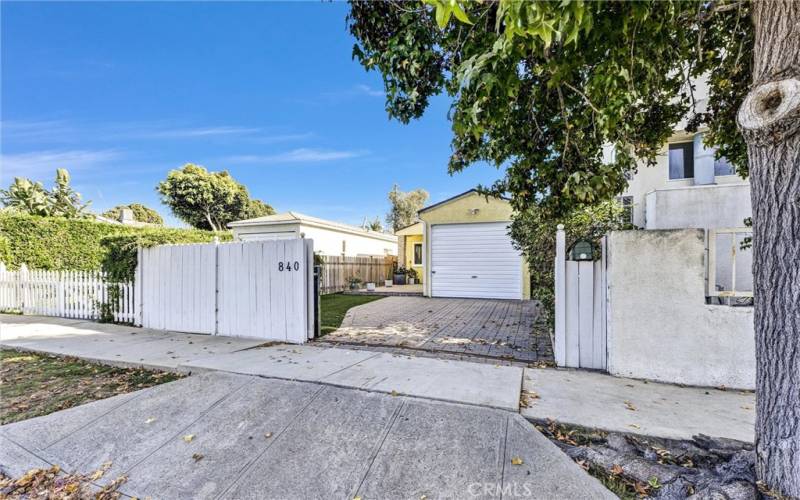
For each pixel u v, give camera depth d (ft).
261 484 8.24
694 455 8.39
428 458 8.68
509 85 7.01
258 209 100.63
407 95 11.06
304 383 12.56
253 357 16.05
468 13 8.11
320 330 21.84
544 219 15.15
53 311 27.94
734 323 12.03
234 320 21.03
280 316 19.80
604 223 18.45
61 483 8.48
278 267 19.93
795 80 6.08
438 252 42.52
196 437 10.06
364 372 13.60
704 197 26.40
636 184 32.14
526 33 5.30
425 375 13.21
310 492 7.95
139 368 15.37
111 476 8.69
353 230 62.28
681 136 29.40
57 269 35.53
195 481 8.43
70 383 13.88
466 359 15.75
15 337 20.67
